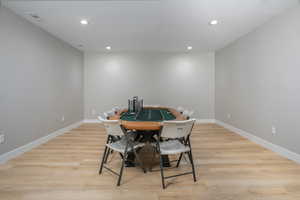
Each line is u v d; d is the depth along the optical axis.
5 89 2.41
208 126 4.83
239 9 2.51
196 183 1.84
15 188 1.72
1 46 2.34
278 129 2.71
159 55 5.38
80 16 2.73
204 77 5.37
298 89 2.34
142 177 1.97
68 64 4.37
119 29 3.32
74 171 2.10
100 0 2.25
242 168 2.19
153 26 3.18
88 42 4.22
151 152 2.71
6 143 2.42
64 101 4.16
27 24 2.85
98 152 2.76
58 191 1.68
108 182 1.86
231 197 1.60
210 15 2.70
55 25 3.10
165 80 5.41
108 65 5.37
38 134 3.14
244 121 3.72
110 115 2.79
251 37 3.43
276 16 2.72
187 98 5.41
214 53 5.33
